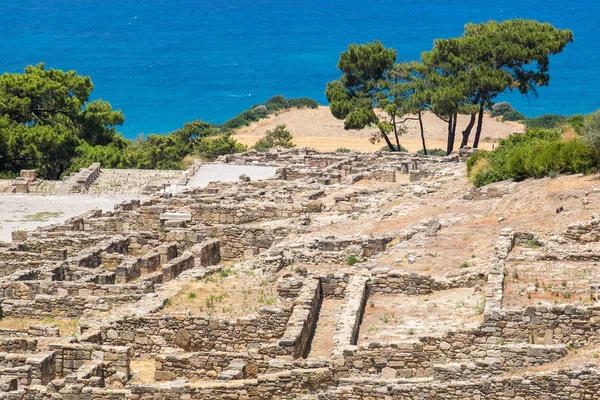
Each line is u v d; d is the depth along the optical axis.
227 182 108.06
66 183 116.00
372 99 140.00
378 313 59.31
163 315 60.09
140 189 114.88
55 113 152.88
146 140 165.38
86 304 67.25
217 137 173.00
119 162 141.50
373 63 140.00
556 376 46.81
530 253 64.00
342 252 72.25
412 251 69.12
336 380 52.22
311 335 58.62
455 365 49.81
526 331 52.66
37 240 83.44
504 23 142.00
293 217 89.94
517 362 49.88
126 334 60.31
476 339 52.88
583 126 90.69
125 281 75.62
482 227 73.56
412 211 83.56
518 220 72.69
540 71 138.62
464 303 58.69
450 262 65.69
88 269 75.31
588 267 61.22
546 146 85.56
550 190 77.62
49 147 140.50
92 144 152.62
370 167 115.38
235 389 51.81
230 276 69.50
